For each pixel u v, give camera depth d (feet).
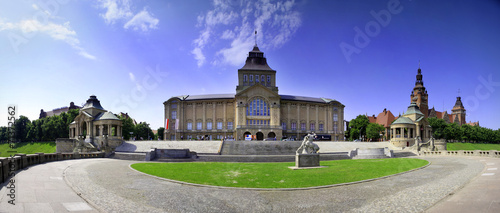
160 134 568.82
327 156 205.77
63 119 413.59
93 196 72.59
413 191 78.33
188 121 410.31
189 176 109.81
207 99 405.18
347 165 144.15
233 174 115.85
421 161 161.48
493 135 562.66
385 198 72.59
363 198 73.77
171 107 412.77
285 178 104.83
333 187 88.89
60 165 132.36
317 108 429.79
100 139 296.51
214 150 250.98
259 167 140.87
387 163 151.64
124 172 118.42
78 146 263.70
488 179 86.22
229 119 401.29
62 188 78.43
